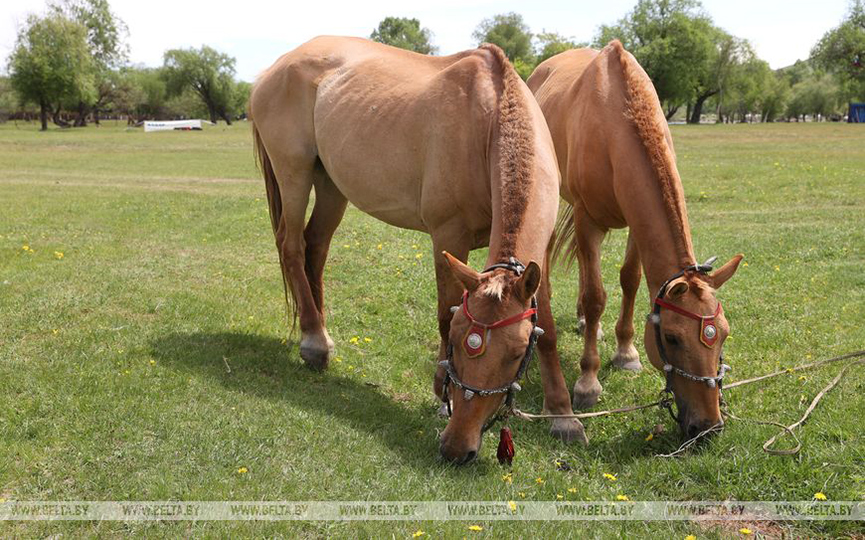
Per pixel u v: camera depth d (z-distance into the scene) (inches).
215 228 402.6
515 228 135.6
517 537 119.0
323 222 222.4
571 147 187.3
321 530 120.3
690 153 919.7
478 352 123.8
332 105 198.5
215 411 164.1
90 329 213.3
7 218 424.5
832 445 145.5
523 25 3491.6
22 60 2471.7
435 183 168.6
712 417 138.9
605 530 122.0
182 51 3663.9
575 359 217.6
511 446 134.4
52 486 130.3
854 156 794.8
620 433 164.2
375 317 251.3
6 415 155.8
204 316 236.2
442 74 174.2
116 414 158.1
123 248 340.8
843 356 185.9
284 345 220.1
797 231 364.8
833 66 2822.3
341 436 155.6
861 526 120.4
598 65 182.7
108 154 1113.4
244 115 4168.3
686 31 2696.9
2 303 234.7
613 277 298.7
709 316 136.6
